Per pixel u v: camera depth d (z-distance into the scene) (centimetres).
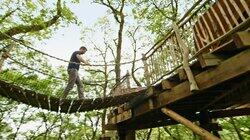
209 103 745
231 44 448
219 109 948
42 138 2828
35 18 1374
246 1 530
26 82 1521
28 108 2227
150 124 954
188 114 877
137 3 1959
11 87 578
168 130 2188
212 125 852
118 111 911
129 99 759
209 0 548
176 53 633
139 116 817
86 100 655
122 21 1981
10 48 639
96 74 2531
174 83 649
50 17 1408
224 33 500
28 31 1307
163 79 648
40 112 2361
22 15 1356
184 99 669
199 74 532
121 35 1964
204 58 479
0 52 625
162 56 697
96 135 2828
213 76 491
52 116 2470
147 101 738
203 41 592
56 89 1847
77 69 830
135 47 2261
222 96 652
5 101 1917
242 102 796
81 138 2852
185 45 577
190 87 538
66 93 801
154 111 752
